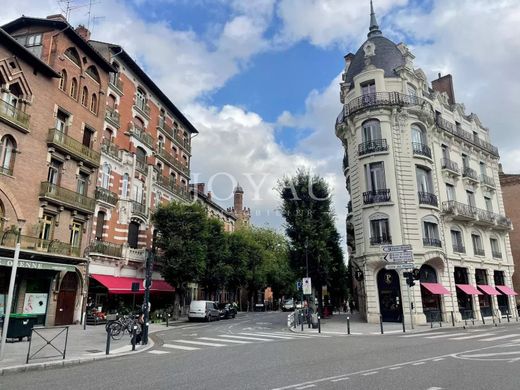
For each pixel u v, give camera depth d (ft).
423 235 87.15
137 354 41.09
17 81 66.59
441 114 107.04
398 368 29.50
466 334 58.23
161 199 118.42
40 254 65.67
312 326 74.23
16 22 77.51
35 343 46.29
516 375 26.11
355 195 93.56
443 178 98.53
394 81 94.79
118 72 99.86
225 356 38.50
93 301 85.81
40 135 70.49
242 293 212.02
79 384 25.86
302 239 90.27
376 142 90.22
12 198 64.13
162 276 101.81
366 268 86.43
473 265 99.81
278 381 25.63
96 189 85.97
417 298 81.61
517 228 130.00
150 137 112.68
